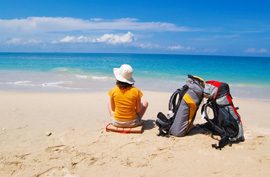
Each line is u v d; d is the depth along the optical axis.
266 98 10.05
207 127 4.39
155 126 4.64
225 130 3.80
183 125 3.95
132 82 3.98
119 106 4.07
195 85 3.86
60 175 2.69
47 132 4.02
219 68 27.44
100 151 3.35
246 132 4.33
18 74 17.91
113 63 34.69
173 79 16.77
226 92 3.84
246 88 13.23
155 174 2.74
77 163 2.98
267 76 19.47
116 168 2.87
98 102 7.58
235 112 3.82
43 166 2.89
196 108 3.92
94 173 2.75
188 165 2.98
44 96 8.62
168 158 3.17
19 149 3.37
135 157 3.18
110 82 14.45
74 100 7.88
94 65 29.25
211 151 3.43
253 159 3.17
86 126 4.65
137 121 4.21
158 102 7.82
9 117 5.27
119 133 4.13
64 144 3.60
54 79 15.50
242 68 27.64
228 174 2.76
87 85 13.00
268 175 2.75
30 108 6.37
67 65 28.31
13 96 8.45
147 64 34.50
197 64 35.69
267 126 5.05
